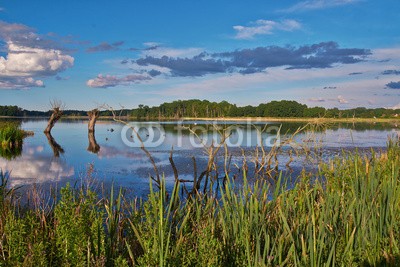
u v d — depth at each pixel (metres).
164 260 4.04
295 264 4.14
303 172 8.63
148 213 4.63
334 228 5.17
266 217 5.43
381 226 5.36
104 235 4.70
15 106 140.25
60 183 13.12
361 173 6.63
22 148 26.31
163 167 17.52
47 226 5.25
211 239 4.39
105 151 24.41
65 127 58.34
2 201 5.98
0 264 4.12
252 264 4.37
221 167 17.70
